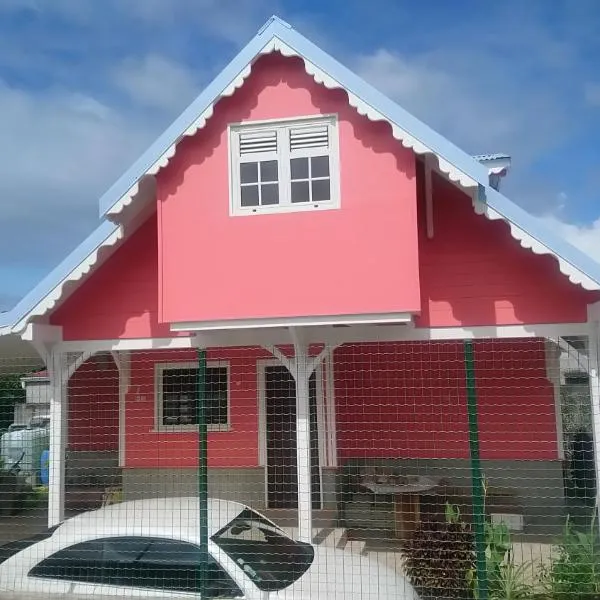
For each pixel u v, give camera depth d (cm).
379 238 880
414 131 847
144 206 1005
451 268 953
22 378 1283
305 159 915
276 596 566
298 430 920
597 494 871
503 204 858
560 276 925
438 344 1120
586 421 1166
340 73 875
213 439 1202
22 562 598
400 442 1118
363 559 659
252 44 908
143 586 576
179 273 924
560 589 695
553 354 1091
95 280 1041
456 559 695
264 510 1157
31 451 1170
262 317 898
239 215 916
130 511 650
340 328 954
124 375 1230
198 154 932
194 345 996
